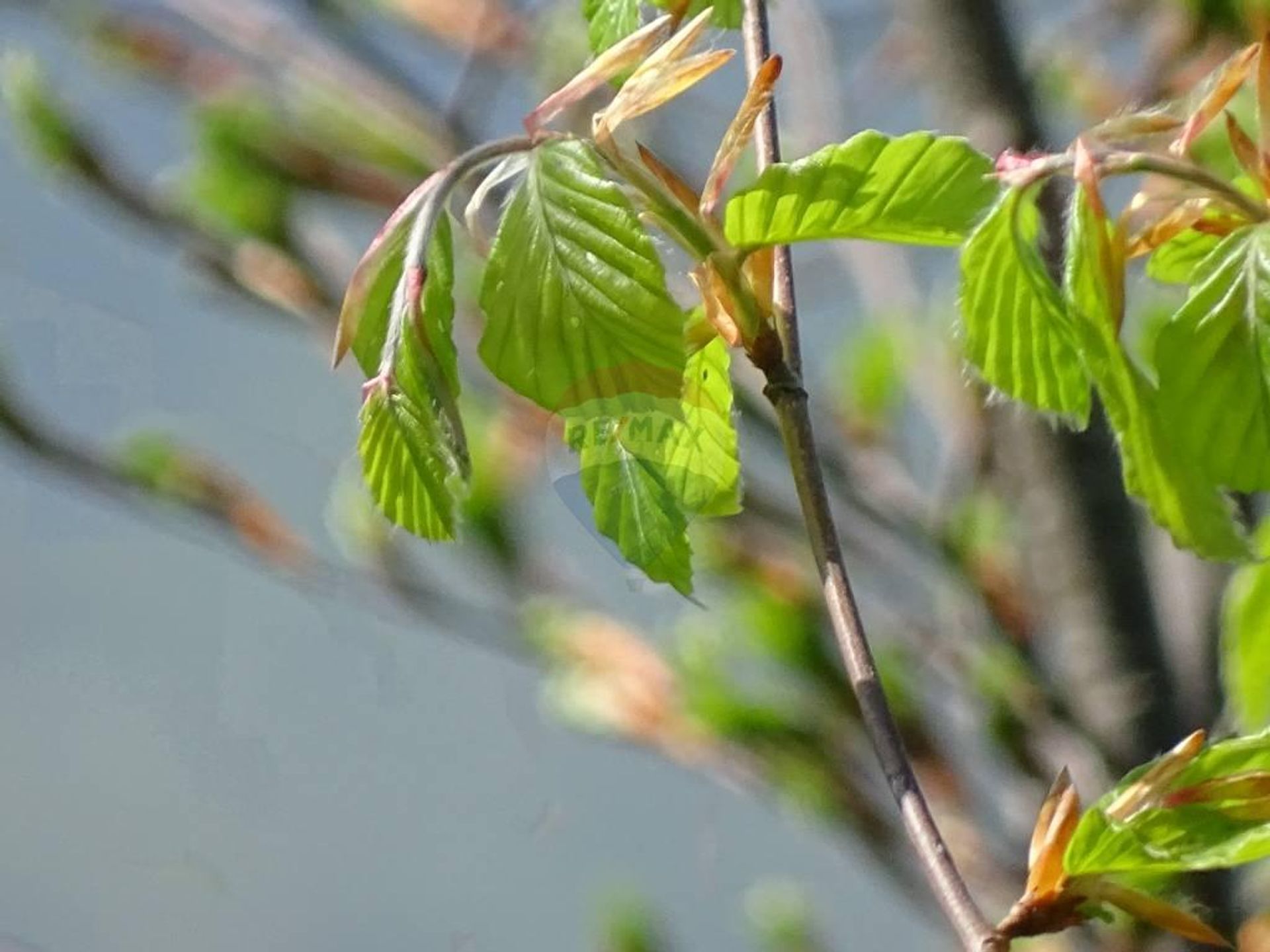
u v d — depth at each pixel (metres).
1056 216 1.04
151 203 1.49
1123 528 1.42
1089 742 1.37
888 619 1.46
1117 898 1.00
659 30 1.00
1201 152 1.05
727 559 1.42
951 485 1.47
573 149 1.00
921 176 1.00
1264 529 1.03
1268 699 1.04
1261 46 0.99
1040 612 1.46
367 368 1.00
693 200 1.01
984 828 1.41
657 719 1.44
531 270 0.99
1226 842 1.00
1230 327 0.99
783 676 1.41
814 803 1.39
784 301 1.02
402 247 1.00
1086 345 0.99
